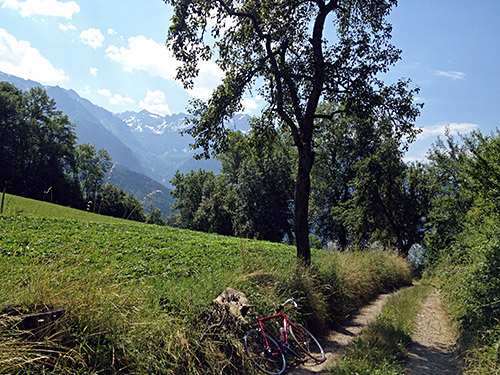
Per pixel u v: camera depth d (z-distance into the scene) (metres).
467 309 8.33
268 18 11.79
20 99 61.94
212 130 12.70
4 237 11.80
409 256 35.78
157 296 5.86
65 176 60.22
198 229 62.31
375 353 6.35
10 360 3.16
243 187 45.41
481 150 16.25
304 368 6.23
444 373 5.87
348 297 11.41
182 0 11.42
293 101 12.38
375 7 12.43
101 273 4.89
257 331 6.30
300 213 11.64
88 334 4.03
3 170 54.81
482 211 14.30
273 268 9.27
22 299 3.99
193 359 5.01
